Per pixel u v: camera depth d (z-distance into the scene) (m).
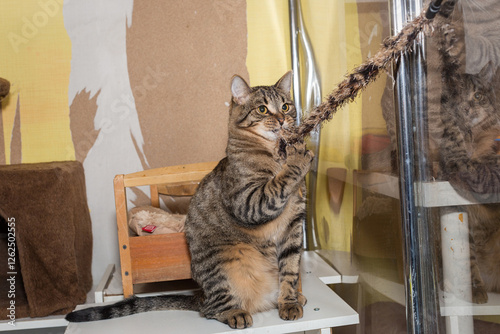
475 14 0.79
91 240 2.32
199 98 2.38
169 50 2.36
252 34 2.38
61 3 2.31
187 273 1.66
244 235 1.47
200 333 1.34
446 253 0.98
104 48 2.34
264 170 1.44
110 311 1.50
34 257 1.80
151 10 2.34
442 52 0.91
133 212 2.00
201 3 2.36
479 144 0.81
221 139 2.39
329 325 1.38
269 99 1.60
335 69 1.86
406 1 1.01
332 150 2.01
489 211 0.81
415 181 1.08
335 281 1.95
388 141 1.35
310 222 2.38
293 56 2.38
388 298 1.42
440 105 0.94
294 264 1.48
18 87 2.30
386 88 1.34
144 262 1.64
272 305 1.50
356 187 1.71
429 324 1.08
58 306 1.80
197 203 1.56
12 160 2.31
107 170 2.36
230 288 1.46
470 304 0.91
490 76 0.76
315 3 2.11
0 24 2.28
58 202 1.83
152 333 1.36
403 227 1.11
